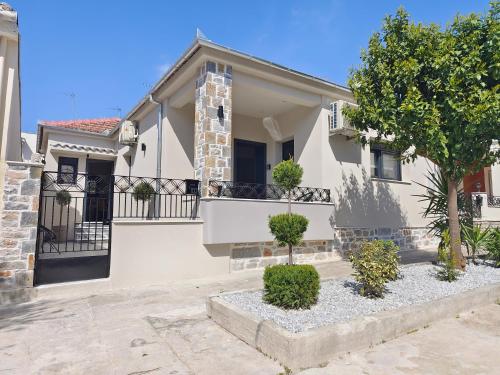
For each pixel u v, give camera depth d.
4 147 5.42
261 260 7.72
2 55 5.45
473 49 5.57
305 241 8.46
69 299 5.27
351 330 3.32
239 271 7.38
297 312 3.87
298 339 2.96
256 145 10.78
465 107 5.28
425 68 5.91
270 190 9.79
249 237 7.16
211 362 3.12
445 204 7.20
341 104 8.77
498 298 5.11
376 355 3.25
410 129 5.85
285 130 10.22
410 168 11.10
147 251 6.30
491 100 5.24
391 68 6.16
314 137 9.17
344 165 9.34
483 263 7.10
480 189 14.55
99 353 3.32
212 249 7.01
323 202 8.47
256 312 3.85
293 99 8.84
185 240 6.71
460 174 6.44
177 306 4.93
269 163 10.74
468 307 4.60
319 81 8.73
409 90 5.67
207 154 7.09
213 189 7.08
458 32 5.94
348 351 3.28
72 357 3.23
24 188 5.19
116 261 6.00
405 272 6.15
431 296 4.58
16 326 4.07
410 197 11.01
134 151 11.37
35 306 4.89
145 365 3.07
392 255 4.59
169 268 6.48
